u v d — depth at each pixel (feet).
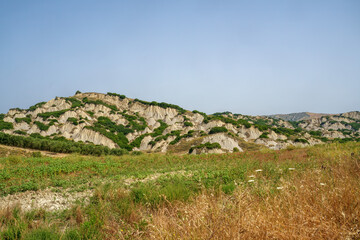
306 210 11.49
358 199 11.42
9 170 48.37
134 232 13.64
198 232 10.35
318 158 41.65
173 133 300.20
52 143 145.79
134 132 341.00
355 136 477.36
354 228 9.27
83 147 145.79
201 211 11.46
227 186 24.04
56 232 17.20
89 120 356.79
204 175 39.65
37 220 21.58
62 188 36.32
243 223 10.06
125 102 487.20
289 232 9.45
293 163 38.88
